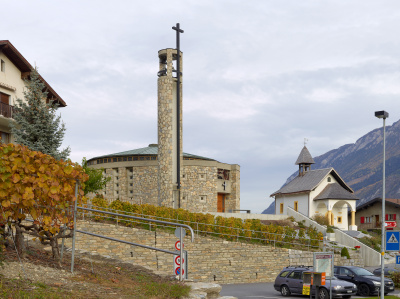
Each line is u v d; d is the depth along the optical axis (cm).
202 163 5625
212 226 3447
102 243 2702
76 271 1324
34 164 1263
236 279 3206
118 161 5697
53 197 1270
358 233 5200
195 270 3031
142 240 2848
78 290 1121
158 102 4269
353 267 2967
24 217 1288
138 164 5547
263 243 3656
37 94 3131
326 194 5959
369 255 4562
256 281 3300
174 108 4272
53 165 1293
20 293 987
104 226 2730
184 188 5494
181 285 1374
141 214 3188
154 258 2872
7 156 1207
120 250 2753
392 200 6494
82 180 1396
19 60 3650
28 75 3725
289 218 5453
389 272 3275
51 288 1087
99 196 4184
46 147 3030
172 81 4250
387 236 2061
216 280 3112
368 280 2798
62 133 3114
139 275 1480
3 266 1134
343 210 6156
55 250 1364
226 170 6197
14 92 3641
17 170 1219
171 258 2938
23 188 1237
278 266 3441
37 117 3055
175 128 4244
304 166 6738
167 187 4109
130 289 1220
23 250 1299
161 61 4388
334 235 4869
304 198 6197
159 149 4209
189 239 3038
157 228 3206
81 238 2631
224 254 3173
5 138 3653
